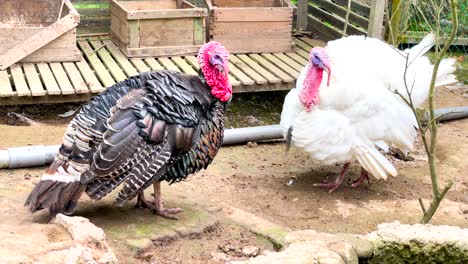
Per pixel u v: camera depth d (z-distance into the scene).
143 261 3.51
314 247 3.25
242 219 3.90
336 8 6.15
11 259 3.11
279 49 5.80
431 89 3.87
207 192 4.23
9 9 5.73
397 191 4.44
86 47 5.68
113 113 3.64
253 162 4.67
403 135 4.31
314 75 4.19
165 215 3.83
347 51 4.35
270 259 3.17
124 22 5.46
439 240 3.37
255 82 5.18
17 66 5.18
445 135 5.17
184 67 5.37
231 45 5.68
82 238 3.29
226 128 5.11
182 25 5.54
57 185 3.62
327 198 4.30
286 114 4.34
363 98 4.19
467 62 6.44
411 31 5.98
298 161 4.73
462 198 4.39
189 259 3.57
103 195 3.63
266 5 6.11
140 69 5.30
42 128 4.79
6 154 4.29
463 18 6.30
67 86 4.93
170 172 3.74
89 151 3.62
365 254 3.29
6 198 3.90
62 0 5.64
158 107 3.64
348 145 4.22
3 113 5.12
